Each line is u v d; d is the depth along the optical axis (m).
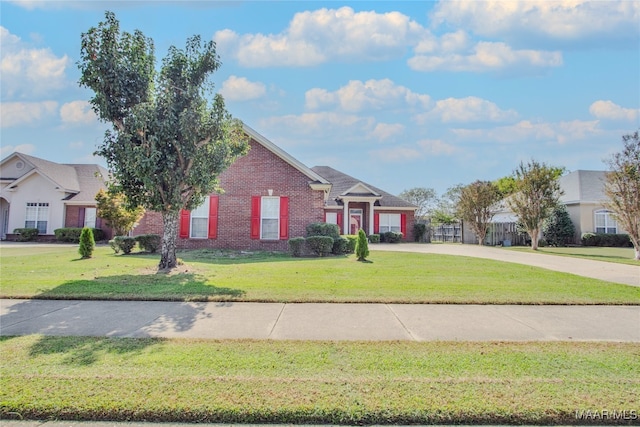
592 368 3.66
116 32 9.06
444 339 4.63
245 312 5.90
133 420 2.75
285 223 16.62
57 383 3.16
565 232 23.97
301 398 2.94
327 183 16.56
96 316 5.60
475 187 26.23
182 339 4.52
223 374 3.42
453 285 8.08
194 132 9.36
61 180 26.98
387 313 5.90
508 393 3.06
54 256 13.57
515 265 11.99
